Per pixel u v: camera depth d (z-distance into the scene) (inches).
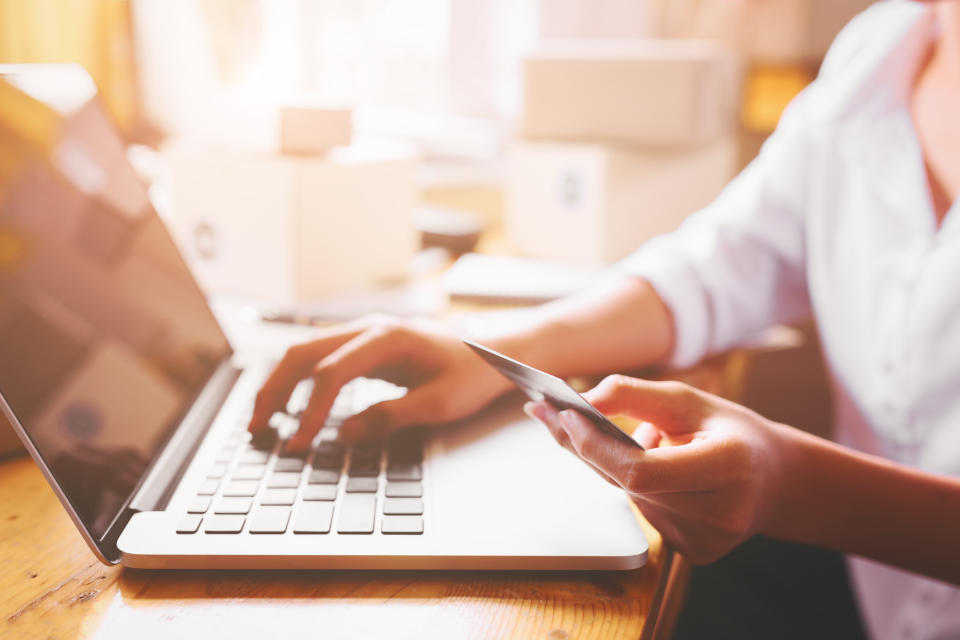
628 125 48.5
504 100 72.5
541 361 25.3
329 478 18.2
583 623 14.4
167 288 24.8
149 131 61.7
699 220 35.5
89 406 17.4
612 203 46.5
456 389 21.6
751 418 18.2
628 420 23.7
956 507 19.0
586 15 69.7
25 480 19.7
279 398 21.0
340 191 37.4
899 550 19.3
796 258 33.6
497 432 21.3
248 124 43.0
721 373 30.6
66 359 17.4
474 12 71.4
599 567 15.6
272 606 14.5
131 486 17.0
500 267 42.7
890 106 31.3
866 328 30.2
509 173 51.3
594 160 45.8
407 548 15.5
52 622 13.8
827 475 18.5
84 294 19.5
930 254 28.1
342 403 23.3
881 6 35.7
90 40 54.1
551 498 17.8
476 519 16.7
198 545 15.3
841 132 32.1
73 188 21.0
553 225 48.7
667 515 17.0
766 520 18.0
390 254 41.3
